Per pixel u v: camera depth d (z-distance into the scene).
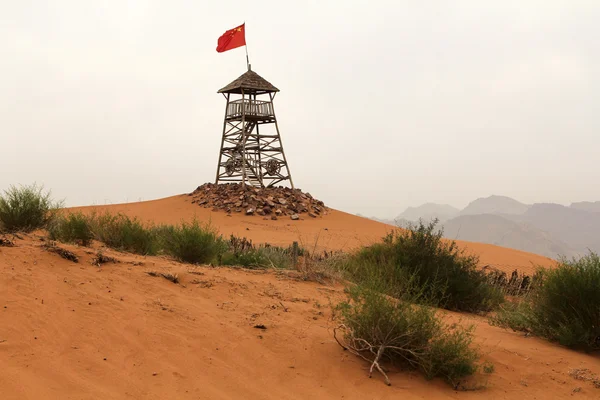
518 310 10.46
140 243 13.69
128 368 5.72
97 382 5.28
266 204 46.50
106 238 13.48
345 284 12.73
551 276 9.56
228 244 19.42
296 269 14.19
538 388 6.79
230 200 47.28
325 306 9.59
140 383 5.43
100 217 14.49
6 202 13.61
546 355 8.13
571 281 9.16
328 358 6.93
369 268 12.91
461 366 6.72
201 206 47.72
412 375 6.79
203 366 6.11
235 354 6.61
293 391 5.91
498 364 7.46
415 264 13.00
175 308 7.89
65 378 5.21
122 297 7.95
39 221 14.00
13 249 9.20
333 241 34.44
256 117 50.59
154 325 7.02
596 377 7.26
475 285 13.32
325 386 6.15
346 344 7.43
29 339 5.93
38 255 9.12
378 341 7.02
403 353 7.05
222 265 14.36
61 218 13.84
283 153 53.56
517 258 31.48
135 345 6.31
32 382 4.97
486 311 13.32
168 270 10.05
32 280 7.86
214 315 7.92
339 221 46.72
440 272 12.77
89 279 8.51
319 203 52.34
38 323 6.39
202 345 6.68
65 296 7.48
